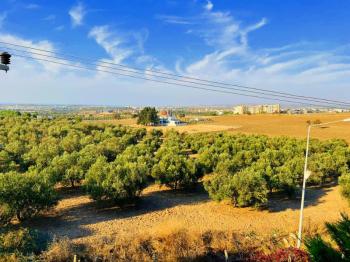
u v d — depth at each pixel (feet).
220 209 110.63
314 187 139.03
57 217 101.55
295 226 90.43
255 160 166.30
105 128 279.49
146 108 468.34
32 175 103.04
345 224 21.93
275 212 107.65
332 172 153.28
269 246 77.36
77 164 134.10
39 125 260.42
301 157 157.79
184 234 75.10
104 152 175.01
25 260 61.00
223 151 192.24
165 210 109.81
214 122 490.08
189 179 127.75
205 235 77.51
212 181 113.19
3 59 43.21
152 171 130.00
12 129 227.20
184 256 69.97
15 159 163.43
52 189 101.19
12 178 95.61
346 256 20.94
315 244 21.63
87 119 567.59
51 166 130.62
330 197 124.47
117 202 108.78
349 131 347.56
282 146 218.18
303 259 65.57
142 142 231.09
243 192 107.96
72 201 117.08
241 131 358.23
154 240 73.36
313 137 304.50
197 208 111.96
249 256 72.84
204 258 71.15
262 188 108.27
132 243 71.82
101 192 106.73
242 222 98.99
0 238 66.23
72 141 190.49
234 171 134.82
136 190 111.14
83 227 94.07
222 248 74.84
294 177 126.21
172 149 174.50
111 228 93.76
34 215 99.91
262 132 346.95
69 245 68.80
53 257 64.85
